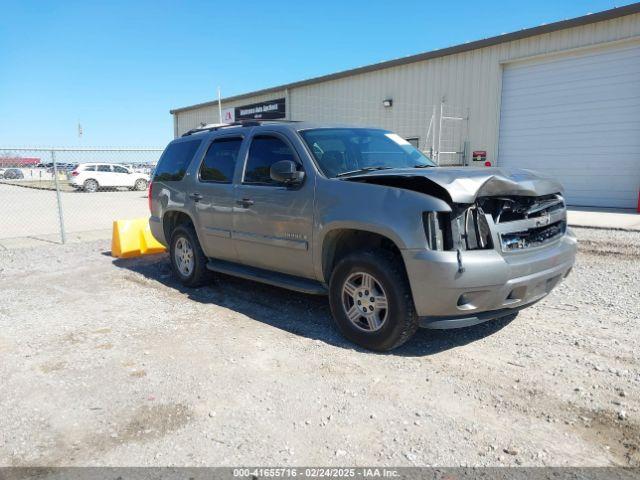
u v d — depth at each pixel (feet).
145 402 11.19
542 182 13.56
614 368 12.26
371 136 17.54
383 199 12.92
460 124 55.31
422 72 58.54
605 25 43.57
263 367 12.82
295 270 15.76
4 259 28.04
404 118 61.31
